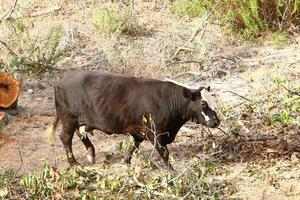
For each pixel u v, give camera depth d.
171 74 15.80
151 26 18.83
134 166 10.51
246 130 12.30
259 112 12.98
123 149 11.19
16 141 12.55
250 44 17.53
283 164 11.10
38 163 11.59
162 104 10.65
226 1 18.38
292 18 18.20
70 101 10.93
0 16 19.30
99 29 18.22
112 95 10.71
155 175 10.13
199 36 17.73
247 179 10.59
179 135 12.59
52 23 18.88
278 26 18.09
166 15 19.62
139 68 15.82
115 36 17.84
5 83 13.73
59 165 11.47
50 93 14.98
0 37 17.47
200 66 16.14
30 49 16.42
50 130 11.33
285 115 12.65
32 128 13.16
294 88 14.30
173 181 9.88
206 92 10.66
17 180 10.60
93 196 9.58
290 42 17.52
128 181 10.09
